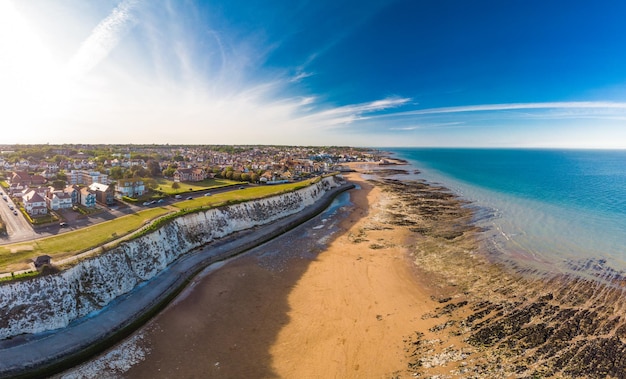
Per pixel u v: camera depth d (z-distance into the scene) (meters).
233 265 43.62
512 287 36.19
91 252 33.94
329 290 37.12
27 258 32.78
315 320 31.27
